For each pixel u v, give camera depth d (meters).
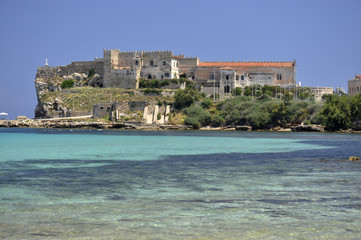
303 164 66.50
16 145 103.25
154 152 86.81
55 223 32.19
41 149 92.25
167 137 141.75
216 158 75.75
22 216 34.00
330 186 46.56
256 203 38.41
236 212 35.31
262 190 44.38
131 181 50.03
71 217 33.75
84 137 140.00
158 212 35.25
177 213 34.97
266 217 33.88
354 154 83.19
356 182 49.19
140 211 35.56
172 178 52.41
